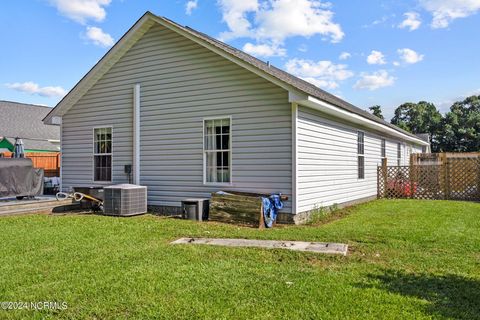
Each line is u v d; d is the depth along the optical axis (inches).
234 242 246.2
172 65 394.9
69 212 408.8
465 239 250.1
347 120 452.1
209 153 374.0
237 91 355.3
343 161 443.8
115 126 437.1
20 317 131.2
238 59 340.8
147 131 411.5
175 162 392.8
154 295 148.9
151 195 407.5
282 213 330.6
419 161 802.2
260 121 342.3
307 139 347.3
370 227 299.1
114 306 138.9
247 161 348.8
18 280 168.4
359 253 215.0
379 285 159.2
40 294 151.1
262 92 341.4
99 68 434.6
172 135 394.9
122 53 428.1
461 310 133.6
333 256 205.8
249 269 182.9
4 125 992.2
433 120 1827.0
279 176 332.5
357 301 141.0
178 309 135.3
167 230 287.4
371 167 565.9
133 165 419.2
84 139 464.8
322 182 380.8
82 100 466.0
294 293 149.7
